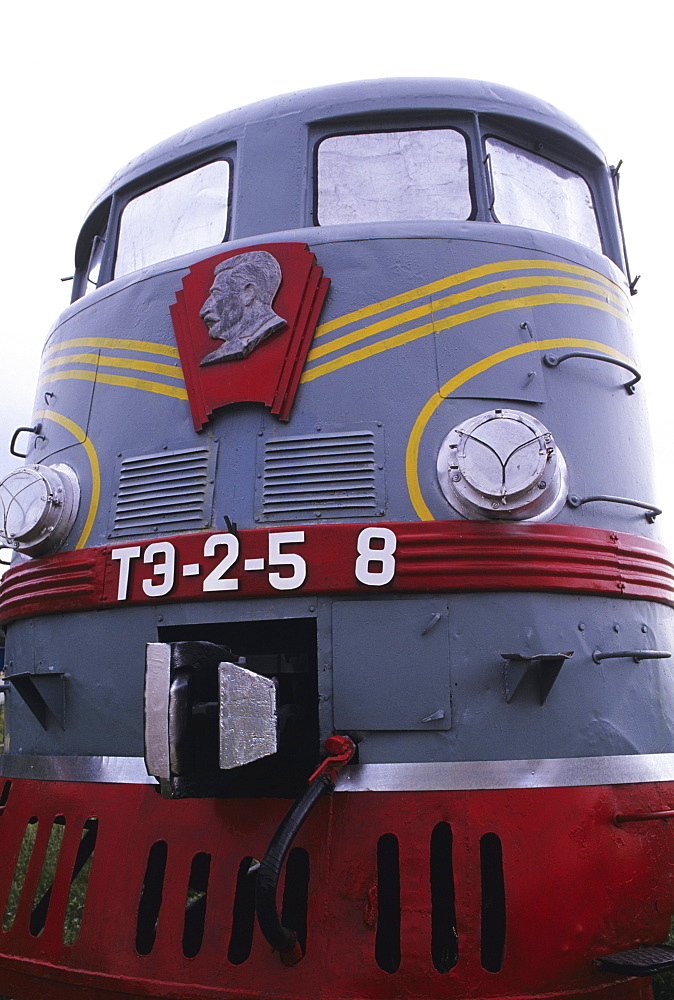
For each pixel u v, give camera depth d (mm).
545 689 3666
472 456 3785
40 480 4488
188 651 3432
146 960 3572
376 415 4004
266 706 3361
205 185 5059
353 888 3443
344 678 3715
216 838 3684
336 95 4793
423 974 3307
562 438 4152
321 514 3891
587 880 3535
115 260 5391
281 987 3355
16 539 4523
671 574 4570
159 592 4027
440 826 3619
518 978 3334
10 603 4758
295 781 4000
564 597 3881
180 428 4320
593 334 4492
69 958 3746
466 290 4215
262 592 3826
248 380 4156
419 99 4746
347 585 3750
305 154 4746
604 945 3490
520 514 3812
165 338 4531
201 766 3426
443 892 3709
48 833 4117
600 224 5406
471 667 3693
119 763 4016
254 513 3982
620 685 3971
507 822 3527
